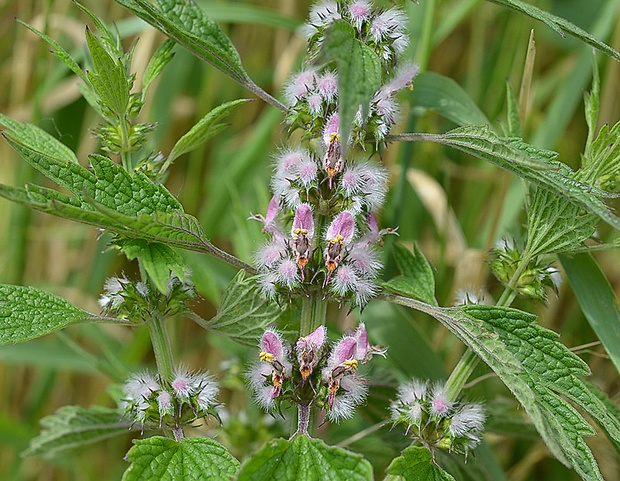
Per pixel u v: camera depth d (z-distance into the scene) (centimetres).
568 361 42
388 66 42
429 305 43
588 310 46
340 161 42
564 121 54
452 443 43
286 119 43
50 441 47
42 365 57
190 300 44
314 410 44
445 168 57
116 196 42
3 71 63
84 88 45
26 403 62
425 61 52
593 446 51
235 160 59
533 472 55
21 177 56
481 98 64
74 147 62
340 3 42
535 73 60
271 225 43
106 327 61
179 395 43
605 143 43
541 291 44
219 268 53
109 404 57
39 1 58
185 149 44
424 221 61
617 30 55
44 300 43
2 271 57
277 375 42
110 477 57
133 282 44
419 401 43
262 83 66
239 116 66
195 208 62
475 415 43
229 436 51
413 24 53
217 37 44
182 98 66
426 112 54
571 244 43
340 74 40
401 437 48
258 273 43
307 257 42
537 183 42
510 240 46
